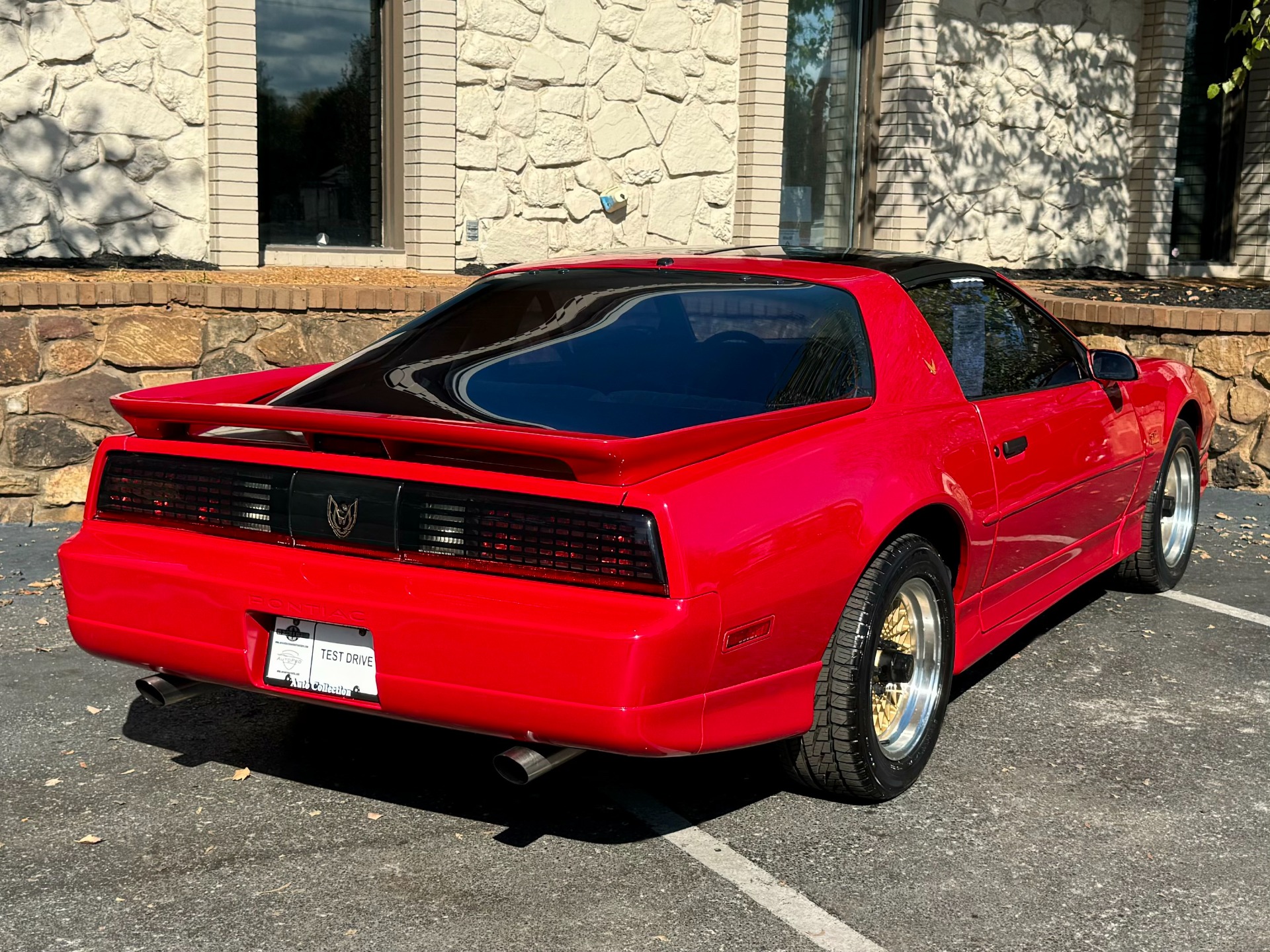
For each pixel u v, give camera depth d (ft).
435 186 31.73
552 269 14.15
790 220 39.40
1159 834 11.16
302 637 10.59
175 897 9.89
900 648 11.95
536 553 9.71
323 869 10.39
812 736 11.21
